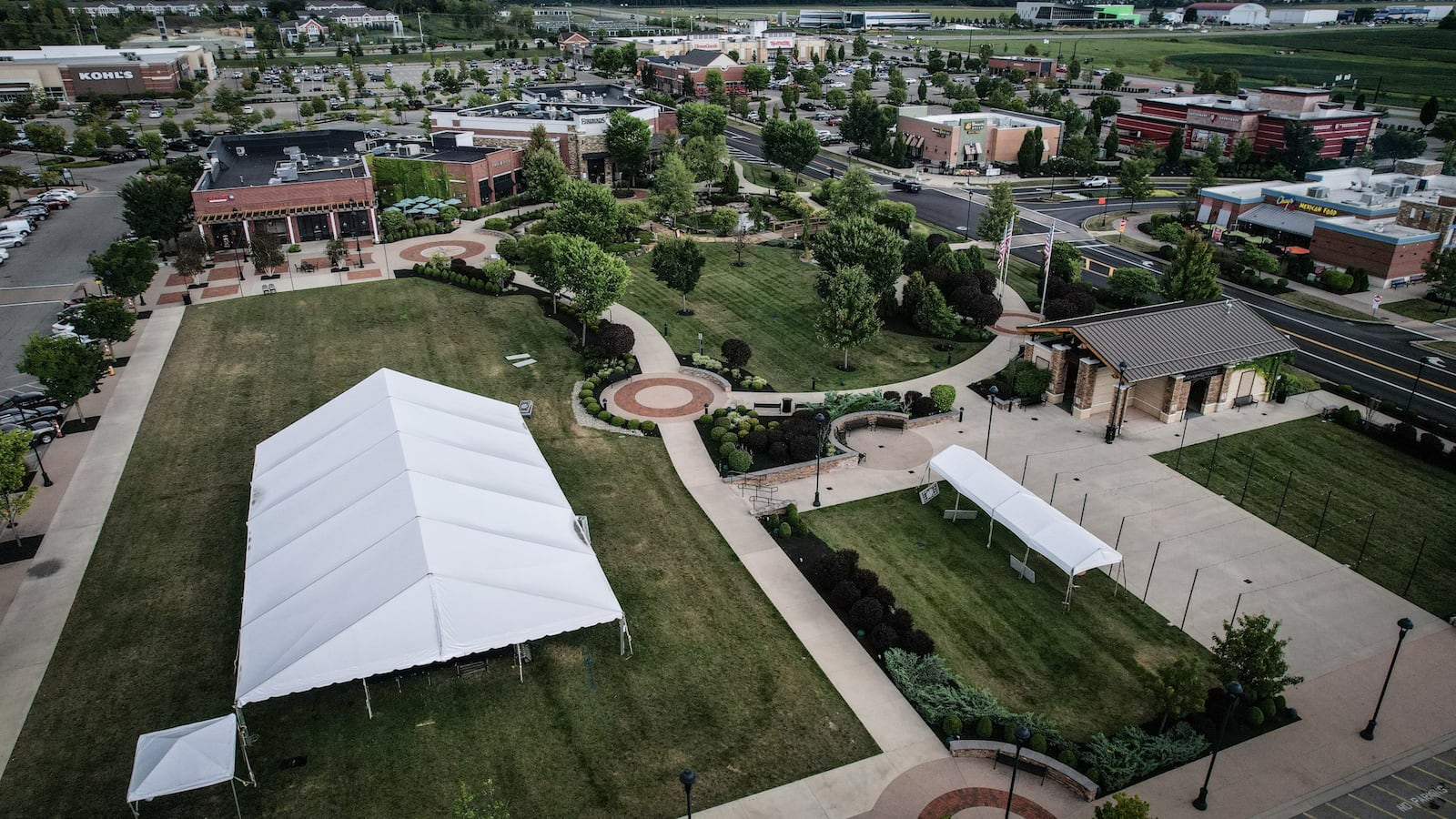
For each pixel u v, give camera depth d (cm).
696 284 8088
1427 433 5331
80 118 15212
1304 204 9281
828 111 18462
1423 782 3097
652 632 3738
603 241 8669
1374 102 18362
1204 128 14138
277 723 3256
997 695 3447
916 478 5034
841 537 4466
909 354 6662
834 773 3080
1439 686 3541
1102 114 16975
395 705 3341
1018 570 4206
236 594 3925
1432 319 7488
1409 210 8419
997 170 13512
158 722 3234
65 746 3125
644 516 4575
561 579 3606
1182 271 7238
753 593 4012
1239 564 4294
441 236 9594
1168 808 2978
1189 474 5078
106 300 6191
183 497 4678
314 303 7512
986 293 7544
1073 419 5731
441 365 6344
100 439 5275
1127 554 4362
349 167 10169
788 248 9381
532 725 3250
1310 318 7544
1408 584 4150
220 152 10794
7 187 11025
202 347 6606
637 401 5844
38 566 4109
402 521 3672
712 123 12756
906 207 9919
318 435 4581
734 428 5403
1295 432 5569
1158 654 3691
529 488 4253
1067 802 2989
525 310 7419
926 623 3853
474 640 3228
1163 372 5412
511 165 11344
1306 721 3372
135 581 4016
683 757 3127
